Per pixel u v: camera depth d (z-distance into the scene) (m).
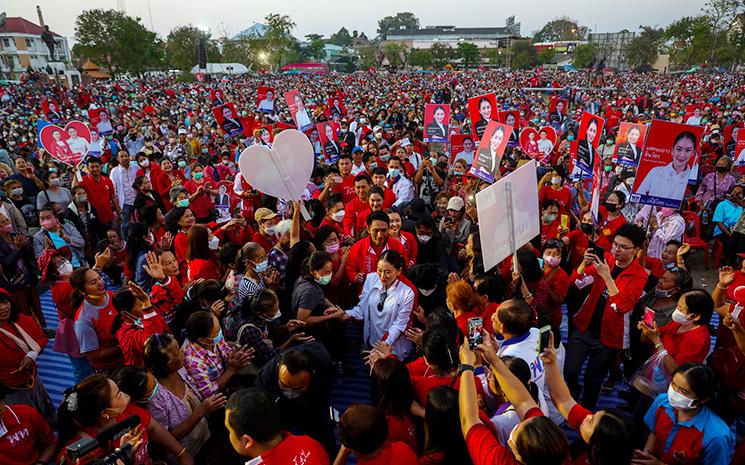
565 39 164.00
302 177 5.79
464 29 160.62
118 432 2.74
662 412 3.27
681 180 6.17
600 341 4.66
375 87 59.66
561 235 6.69
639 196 6.42
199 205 9.02
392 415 3.30
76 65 91.00
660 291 4.76
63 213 8.61
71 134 9.11
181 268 6.07
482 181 8.66
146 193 8.90
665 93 43.50
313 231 7.29
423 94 45.44
